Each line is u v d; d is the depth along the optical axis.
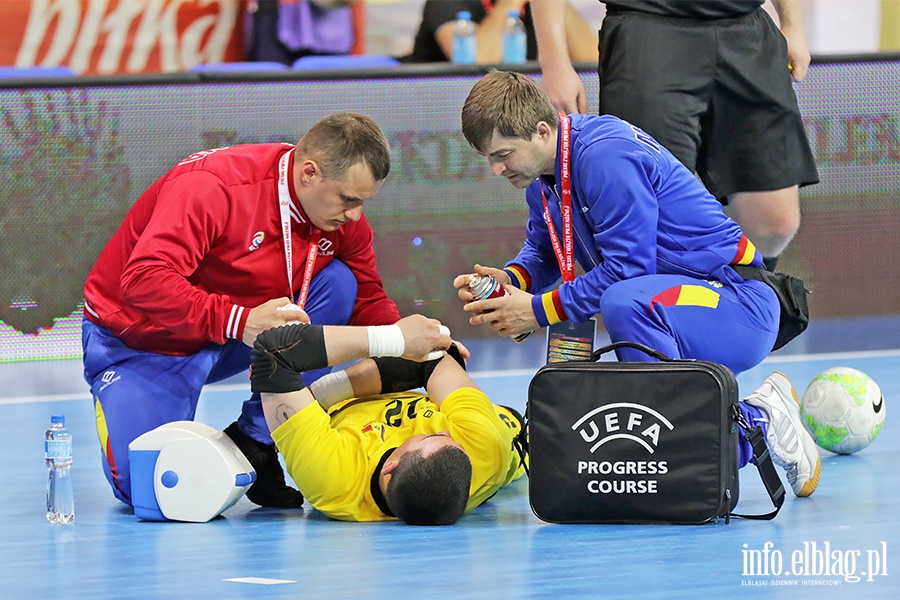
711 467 7.61
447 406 8.43
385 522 8.19
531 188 10.05
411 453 7.89
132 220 9.16
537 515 7.92
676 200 9.03
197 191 8.63
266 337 8.05
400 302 19.05
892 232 19.94
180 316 8.45
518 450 8.53
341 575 6.62
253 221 8.79
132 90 18.38
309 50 20.55
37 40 19.94
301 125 18.58
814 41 21.83
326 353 8.02
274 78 18.48
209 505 8.31
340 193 8.45
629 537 7.43
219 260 8.84
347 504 8.17
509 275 10.05
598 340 17.98
